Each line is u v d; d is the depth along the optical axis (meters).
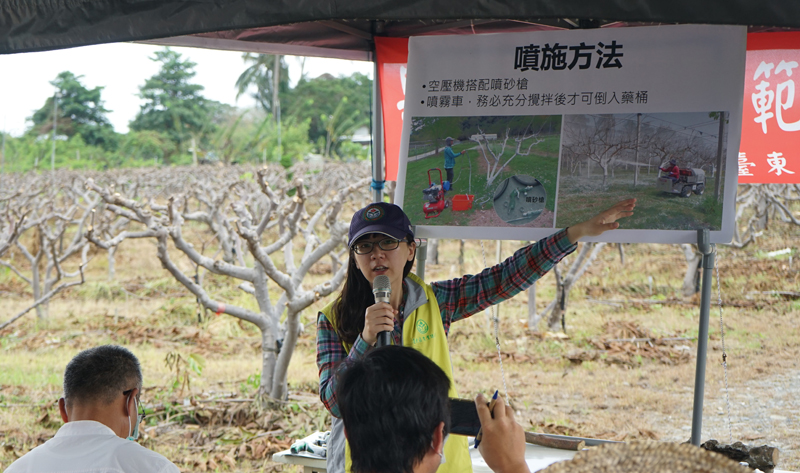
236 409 6.27
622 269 12.39
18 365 8.13
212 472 5.06
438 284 2.56
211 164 28.84
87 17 2.33
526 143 2.97
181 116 38.16
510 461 1.27
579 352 8.22
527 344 8.61
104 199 5.88
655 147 2.79
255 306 10.83
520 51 2.98
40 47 2.37
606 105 2.86
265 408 6.31
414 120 3.11
